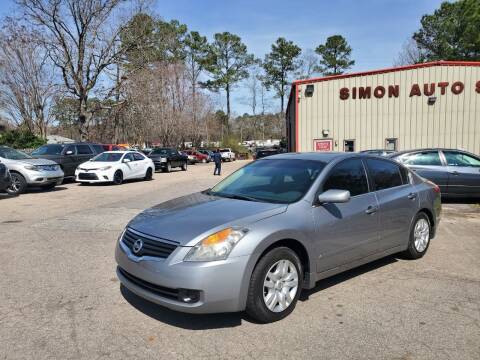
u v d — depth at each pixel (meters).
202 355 3.22
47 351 3.27
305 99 21.84
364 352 3.26
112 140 44.44
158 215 4.14
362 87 21.28
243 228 3.63
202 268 3.39
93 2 32.53
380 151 14.40
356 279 4.94
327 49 66.69
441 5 42.97
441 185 10.77
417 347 3.34
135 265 3.69
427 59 44.25
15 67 37.03
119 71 36.78
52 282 4.82
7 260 5.69
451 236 7.25
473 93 20.55
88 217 8.95
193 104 54.84
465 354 3.23
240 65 73.06
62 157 17.16
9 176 12.05
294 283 3.94
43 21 31.69
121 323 3.76
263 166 5.16
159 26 37.78
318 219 4.16
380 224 4.92
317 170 4.56
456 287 4.67
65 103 39.72
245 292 3.54
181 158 29.95
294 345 3.37
